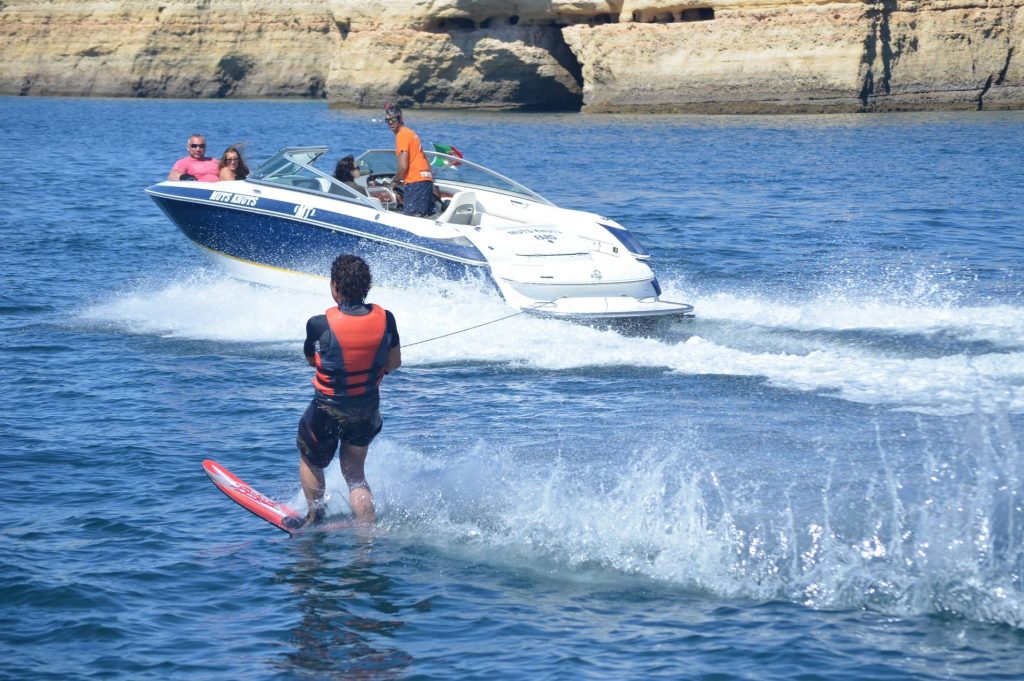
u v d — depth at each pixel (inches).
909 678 471.5
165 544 617.9
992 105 4202.8
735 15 4311.0
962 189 2223.2
